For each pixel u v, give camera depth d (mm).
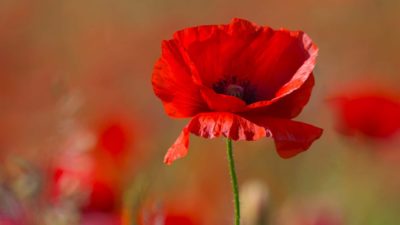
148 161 1410
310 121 1501
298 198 1418
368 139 1144
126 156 1203
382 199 1335
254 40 781
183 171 1455
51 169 967
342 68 1947
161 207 862
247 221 953
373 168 1300
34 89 1826
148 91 1916
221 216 1332
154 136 1578
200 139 1480
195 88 768
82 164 998
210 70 786
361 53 1991
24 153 1227
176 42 769
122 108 1756
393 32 2025
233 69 787
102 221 1052
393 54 1993
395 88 1652
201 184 1412
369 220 1302
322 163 1431
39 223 941
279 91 770
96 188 1047
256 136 743
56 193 954
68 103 987
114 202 1062
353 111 1137
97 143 1180
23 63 2002
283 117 767
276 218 1185
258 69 786
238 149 1490
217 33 778
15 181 931
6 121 1701
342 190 1298
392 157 1183
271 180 1466
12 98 1829
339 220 1230
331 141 1447
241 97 779
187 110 769
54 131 1044
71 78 1927
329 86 1568
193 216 1096
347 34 2037
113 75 1962
